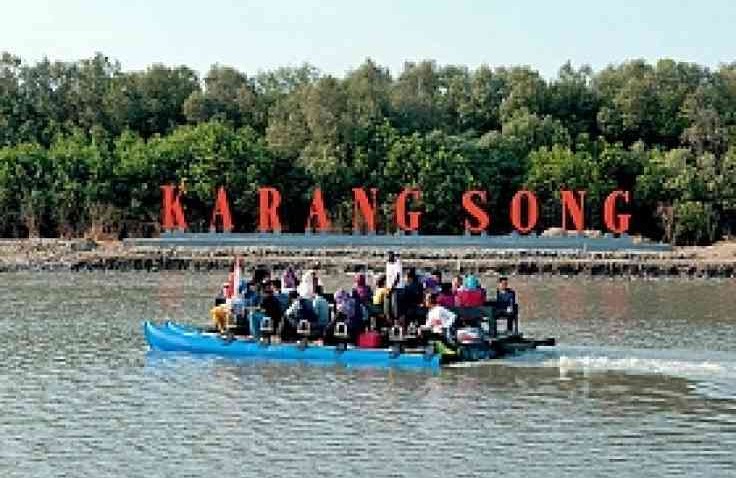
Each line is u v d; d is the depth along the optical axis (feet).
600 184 627.05
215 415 170.91
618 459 146.51
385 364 211.20
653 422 165.89
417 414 171.42
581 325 278.67
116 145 653.71
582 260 477.36
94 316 295.69
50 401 180.86
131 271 471.21
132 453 149.38
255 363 214.07
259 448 151.84
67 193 609.42
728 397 182.70
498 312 225.97
